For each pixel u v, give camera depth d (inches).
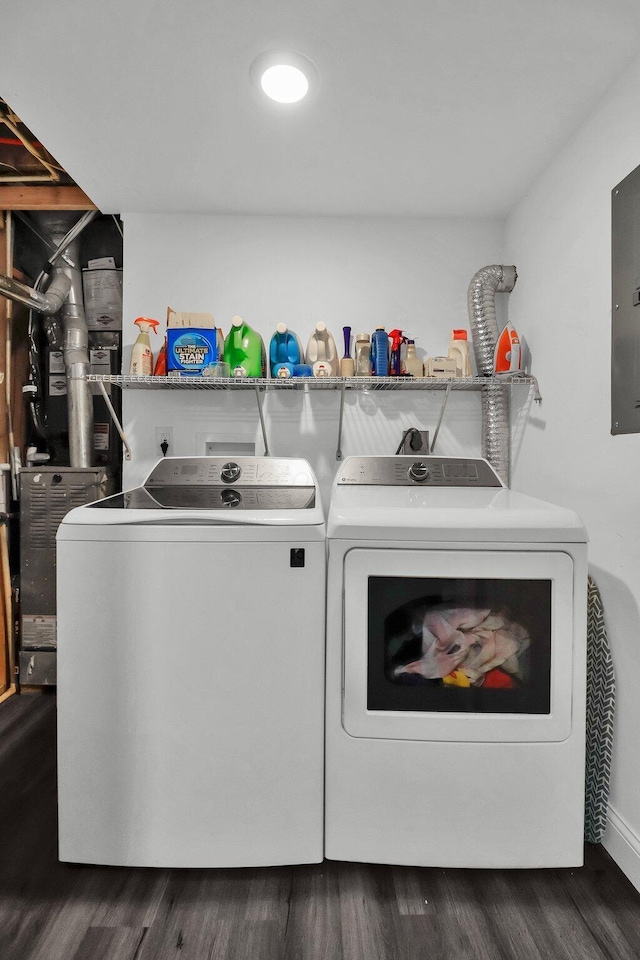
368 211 93.7
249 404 95.1
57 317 102.5
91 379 81.8
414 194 87.9
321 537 55.5
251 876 56.6
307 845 56.5
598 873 57.5
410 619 55.8
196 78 60.8
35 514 92.5
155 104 65.4
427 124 69.7
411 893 54.5
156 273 94.6
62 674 55.8
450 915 51.8
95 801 56.2
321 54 57.4
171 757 55.5
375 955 47.6
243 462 72.9
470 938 49.3
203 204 91.2
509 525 54.3
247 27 53.6
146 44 55.8
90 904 52.7
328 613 55.7
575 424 71.6
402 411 96.1
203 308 94.8
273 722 55.6
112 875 56.6
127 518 55.4
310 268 95.4
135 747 55.6
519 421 89.8
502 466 91.3
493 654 55.6
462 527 54.4
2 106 71.6
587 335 68.6
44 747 79.3
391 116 68.0
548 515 55.2
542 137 72.6
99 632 55.4
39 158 83.6
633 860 55.7
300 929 50.1
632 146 59.0
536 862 55.7
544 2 50.8
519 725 54.9
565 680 54.8
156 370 87.9
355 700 55.3
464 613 55.6
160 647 55.1
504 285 91.9
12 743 80.2
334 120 68.8
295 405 95.3
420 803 55.7
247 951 47.9
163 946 48.3
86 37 54.7
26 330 103.8
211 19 52.6
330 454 95.7
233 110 66.6
